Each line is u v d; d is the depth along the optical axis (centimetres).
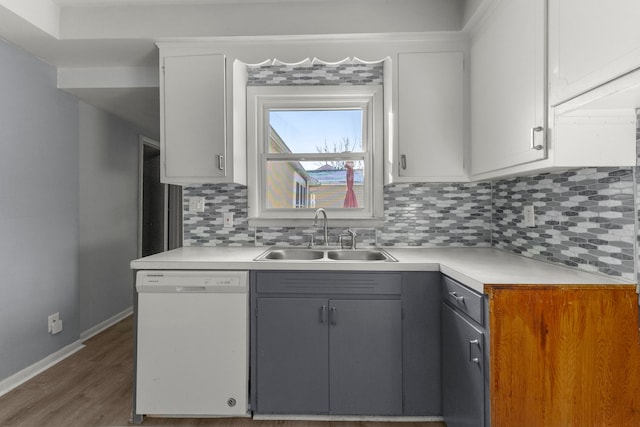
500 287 129
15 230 228
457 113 209
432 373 180
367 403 181
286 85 245
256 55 214
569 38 120
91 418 189
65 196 274
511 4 157
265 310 182
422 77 211
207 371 181
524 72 147
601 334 128
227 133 214
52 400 206
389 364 181
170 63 216
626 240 132
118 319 352
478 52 195
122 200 360
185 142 215
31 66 239
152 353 181
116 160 350
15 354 228
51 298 259
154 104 306
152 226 437
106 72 262
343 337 181
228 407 181
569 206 162
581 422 127
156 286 181
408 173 212
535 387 128
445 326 173
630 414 127
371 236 243
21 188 232
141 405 182
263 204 250
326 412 183
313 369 182
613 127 129
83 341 298
